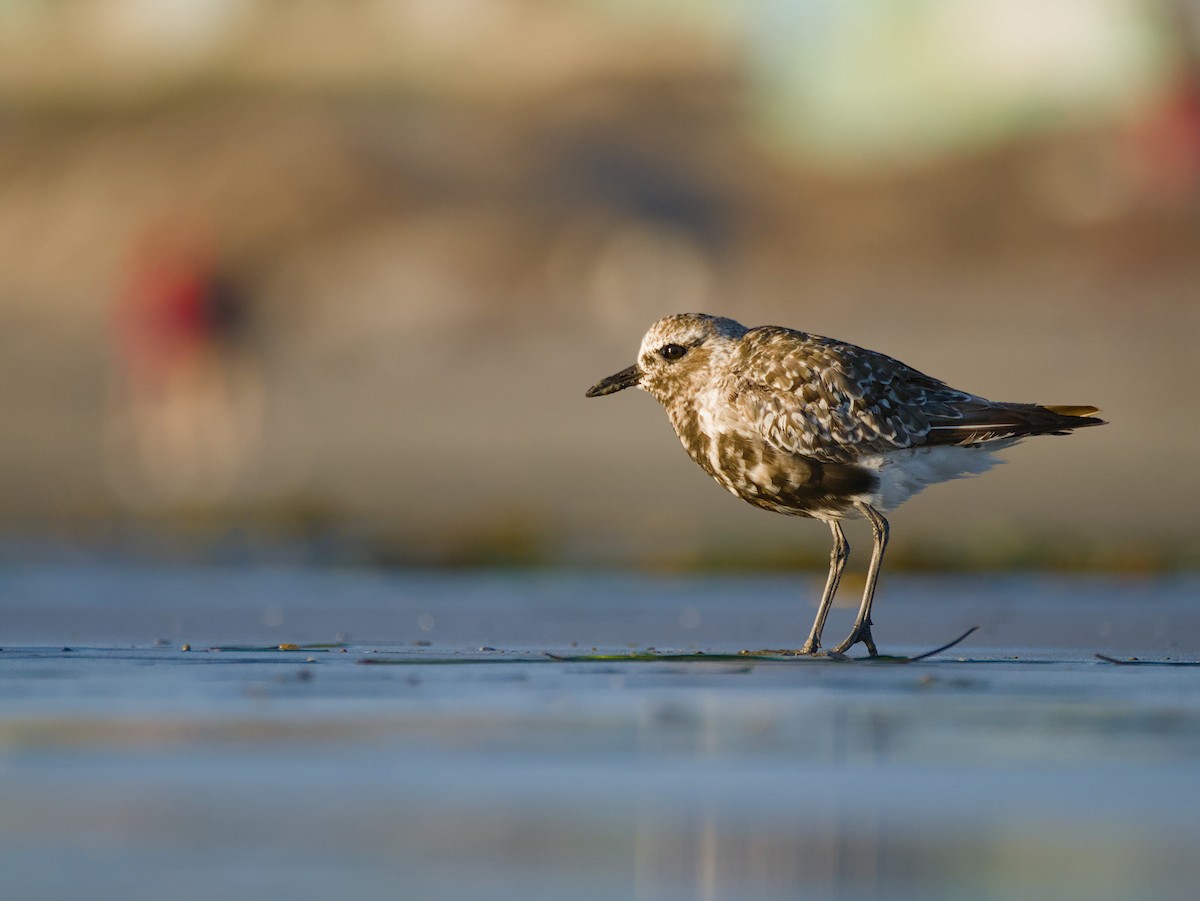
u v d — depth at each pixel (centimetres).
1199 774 415
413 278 6147
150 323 3222
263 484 2608
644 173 7744
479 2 9419
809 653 763
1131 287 5562
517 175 7438
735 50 8975
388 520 1825
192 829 353
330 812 368
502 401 4097
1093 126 7550
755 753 440
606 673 642
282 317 5384
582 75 8888
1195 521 1777
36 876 311
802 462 851
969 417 839
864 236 7119
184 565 1380
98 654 714
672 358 889
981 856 329
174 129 8088
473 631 900
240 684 596
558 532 1642
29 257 7106
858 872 316
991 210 7206
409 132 7944
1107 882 308
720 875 314
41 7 9375
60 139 8031
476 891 302
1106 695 567
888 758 437
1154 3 7475
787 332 881
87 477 2786
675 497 2195
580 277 6309
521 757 437
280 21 9350
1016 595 1134
